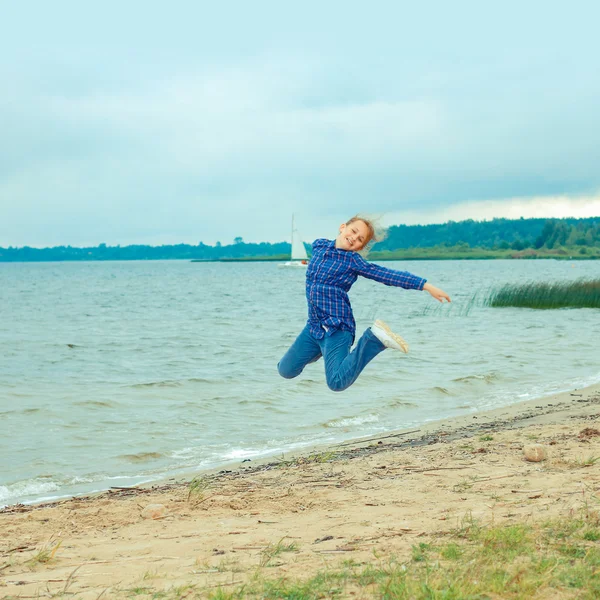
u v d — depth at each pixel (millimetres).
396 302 50406
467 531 5246
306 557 4852
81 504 7227
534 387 16000
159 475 9359
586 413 12227
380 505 6477
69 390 16281
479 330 28578
